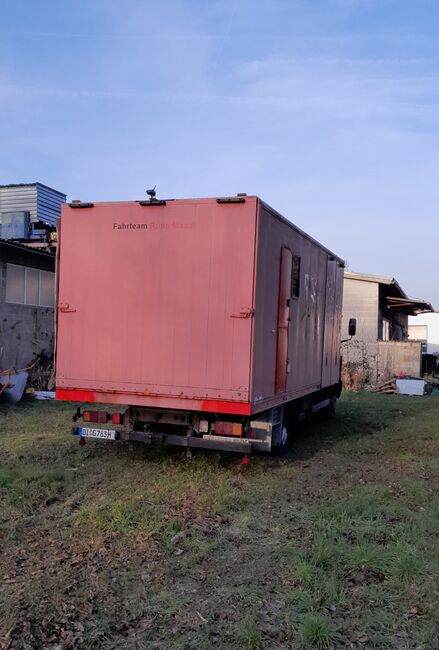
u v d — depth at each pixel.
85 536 4.82
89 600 3.71
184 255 6.58
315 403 10.80
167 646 3.21
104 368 6.87
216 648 3.19
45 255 15.69
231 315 6.41
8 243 13.98
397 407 14.80
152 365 6.70
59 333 7.04
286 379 7.71
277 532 4.99
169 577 4.07
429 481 6.80
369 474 7.14
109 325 6.85
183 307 6.58
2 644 3.19
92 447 8.32
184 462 7.46
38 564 4.27
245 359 6.36
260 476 6.92
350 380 20.48
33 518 5.28
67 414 11.48
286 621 3.46
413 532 4.88
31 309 15.72
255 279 6.35
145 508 5.52
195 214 6.54
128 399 6.77
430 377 23.95
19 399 13.03
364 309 22.20
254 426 6.74
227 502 5.77
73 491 6.19
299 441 9.44
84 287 6.95
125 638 3.30
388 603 3.69
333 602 3.70
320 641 3.23
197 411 6.77
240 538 4.86
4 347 14.66
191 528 5.04
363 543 4.56
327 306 10.49
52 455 7.80
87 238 6.95
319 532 4.90
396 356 21.27
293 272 7.93
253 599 3.74
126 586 3.93
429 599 3.73
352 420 12.27
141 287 6.74
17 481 6.38
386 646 3.22
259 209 6.37
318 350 9.85
